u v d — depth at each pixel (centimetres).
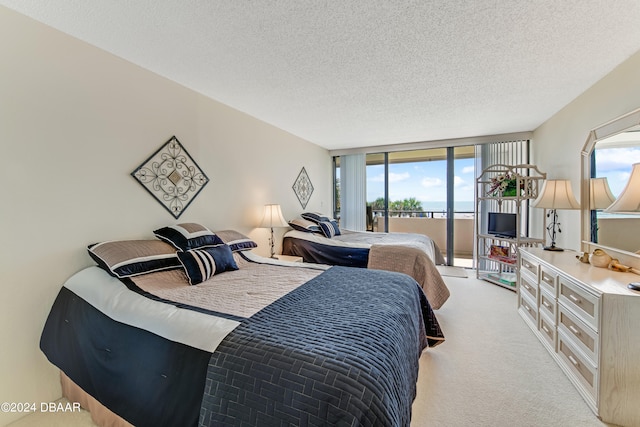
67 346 163
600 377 160
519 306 307
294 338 117
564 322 202
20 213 165
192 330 128
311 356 104
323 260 379
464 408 169
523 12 162
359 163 571
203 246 235
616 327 156
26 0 152
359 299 167
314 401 92
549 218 376
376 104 316
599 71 238
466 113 350
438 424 157
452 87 271
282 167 424
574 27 177
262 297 172
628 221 200
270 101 304
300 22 171
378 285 195
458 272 475
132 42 193
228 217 318
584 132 282
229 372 107
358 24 173
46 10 161
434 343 225
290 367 101
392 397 98
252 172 358
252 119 357
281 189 422
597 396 162
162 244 221
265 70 234
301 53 207
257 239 366
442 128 421
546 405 171
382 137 477
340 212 593
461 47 200
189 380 115
